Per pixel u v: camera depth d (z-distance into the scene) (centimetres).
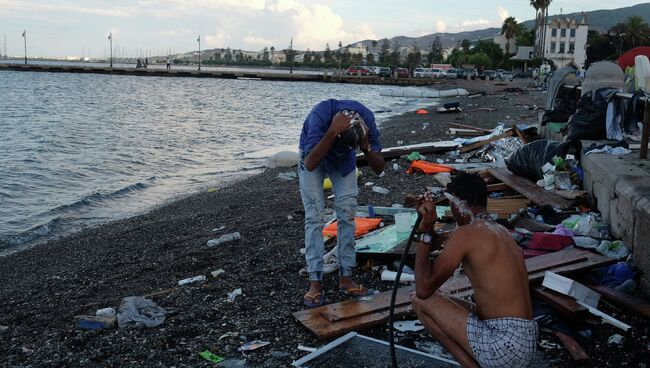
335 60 19588
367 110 521
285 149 2033
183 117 3384
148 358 448
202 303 560
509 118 2584
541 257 571
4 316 600
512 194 886
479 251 323
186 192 1355
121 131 2627
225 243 790
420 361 414
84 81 8088
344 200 538
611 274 543
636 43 8831
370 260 621
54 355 466
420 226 356
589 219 672
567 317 467
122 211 1197
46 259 861
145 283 659
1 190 1389
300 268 641
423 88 6181
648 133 746
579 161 864
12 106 4084
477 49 11994
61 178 1543
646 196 548
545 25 10062
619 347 436
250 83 8406
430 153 1402
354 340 450
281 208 1005
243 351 452
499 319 320
